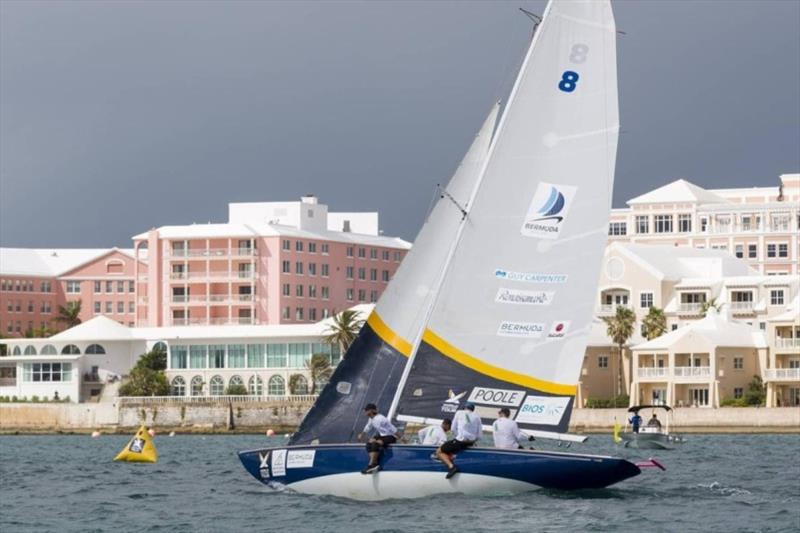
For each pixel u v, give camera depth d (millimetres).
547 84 54562
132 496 69562
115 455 122125
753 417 181875
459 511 53531
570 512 53719
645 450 130125
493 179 54875
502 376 55312
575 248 54906
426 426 62375
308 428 57938
